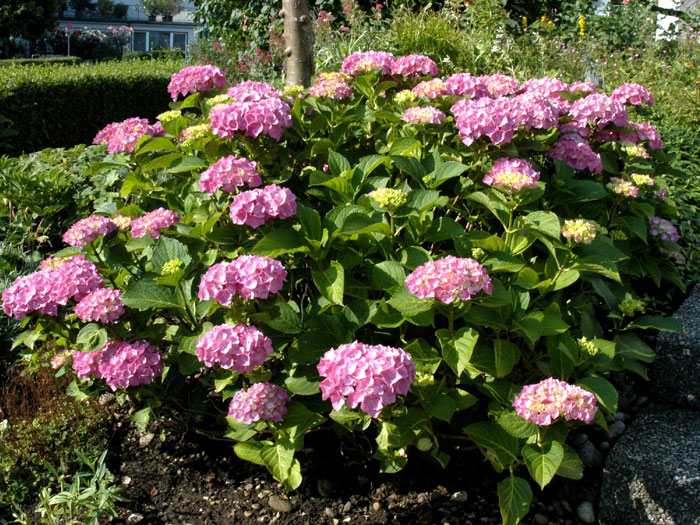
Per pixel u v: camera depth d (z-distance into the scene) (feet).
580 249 8.06
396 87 10.70
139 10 118.42
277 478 6.94
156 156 9.89
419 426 6.91
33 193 13.32
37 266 11.86
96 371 7.36
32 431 8.30
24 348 10.21
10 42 79.77
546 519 7.33
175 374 8.04
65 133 25.32
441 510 7.42
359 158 9.34
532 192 7.65
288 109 8.50
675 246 9.68
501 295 6.76
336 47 21.36
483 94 9.59
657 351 8.83
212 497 7.72
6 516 7.48
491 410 7.06
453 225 7.82
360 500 7.60
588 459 8.03
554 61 22.35
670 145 14.51
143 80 29.09
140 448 8.46
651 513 7.02
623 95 10.21
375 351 6.02
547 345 7.32
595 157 8.95
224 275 6.38
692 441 7.72
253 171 7.69
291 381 7.02
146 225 7.89
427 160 8.45
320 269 7.52
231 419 7.16
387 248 7.68
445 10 24.30
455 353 6.68
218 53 27.89
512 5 30.86
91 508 7.04
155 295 7.27
